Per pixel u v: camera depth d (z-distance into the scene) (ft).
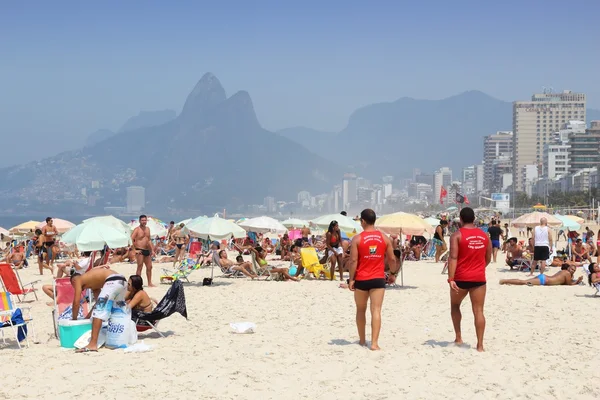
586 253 80.02
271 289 56.03
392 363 27.27
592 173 572.92
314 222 74.64
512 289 54.70
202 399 22.40
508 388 23.58
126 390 23.47
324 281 62.59
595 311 42.22
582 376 25.13
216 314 42.24
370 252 29.99
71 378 25.16
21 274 76.43
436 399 22.41
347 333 34.91
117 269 79.97
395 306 44.98
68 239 51.93
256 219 87.30
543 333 34.30
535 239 65.36
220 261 65.46
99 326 30.45
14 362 28.07
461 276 29.53
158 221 110.52
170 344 32.01
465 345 30.86
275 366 26.86
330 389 23.53
